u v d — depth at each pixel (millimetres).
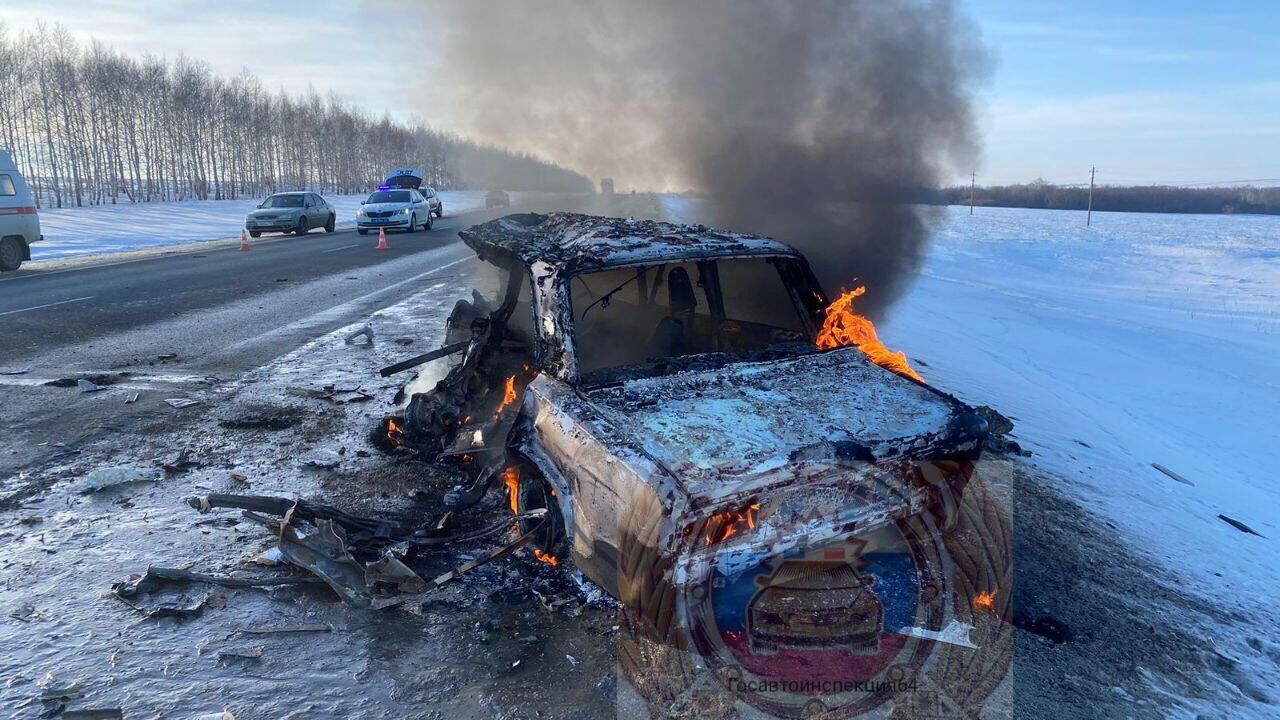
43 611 3006
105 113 51094
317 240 23969
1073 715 2523
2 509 4000
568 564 3283
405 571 3178
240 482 4453
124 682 2570
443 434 4781
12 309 10336
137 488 4332
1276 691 2750
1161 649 2977
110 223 31000
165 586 3205
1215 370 9383
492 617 3023
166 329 9250
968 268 22500
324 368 7379
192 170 58531
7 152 15047
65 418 5609
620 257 3650
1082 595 3359
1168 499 4805
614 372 3355
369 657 2754
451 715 2453
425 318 10281
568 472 2967
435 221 34094
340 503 4160
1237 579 3705
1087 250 30266
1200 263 25891
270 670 2664
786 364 3502
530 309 3654
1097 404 7199
